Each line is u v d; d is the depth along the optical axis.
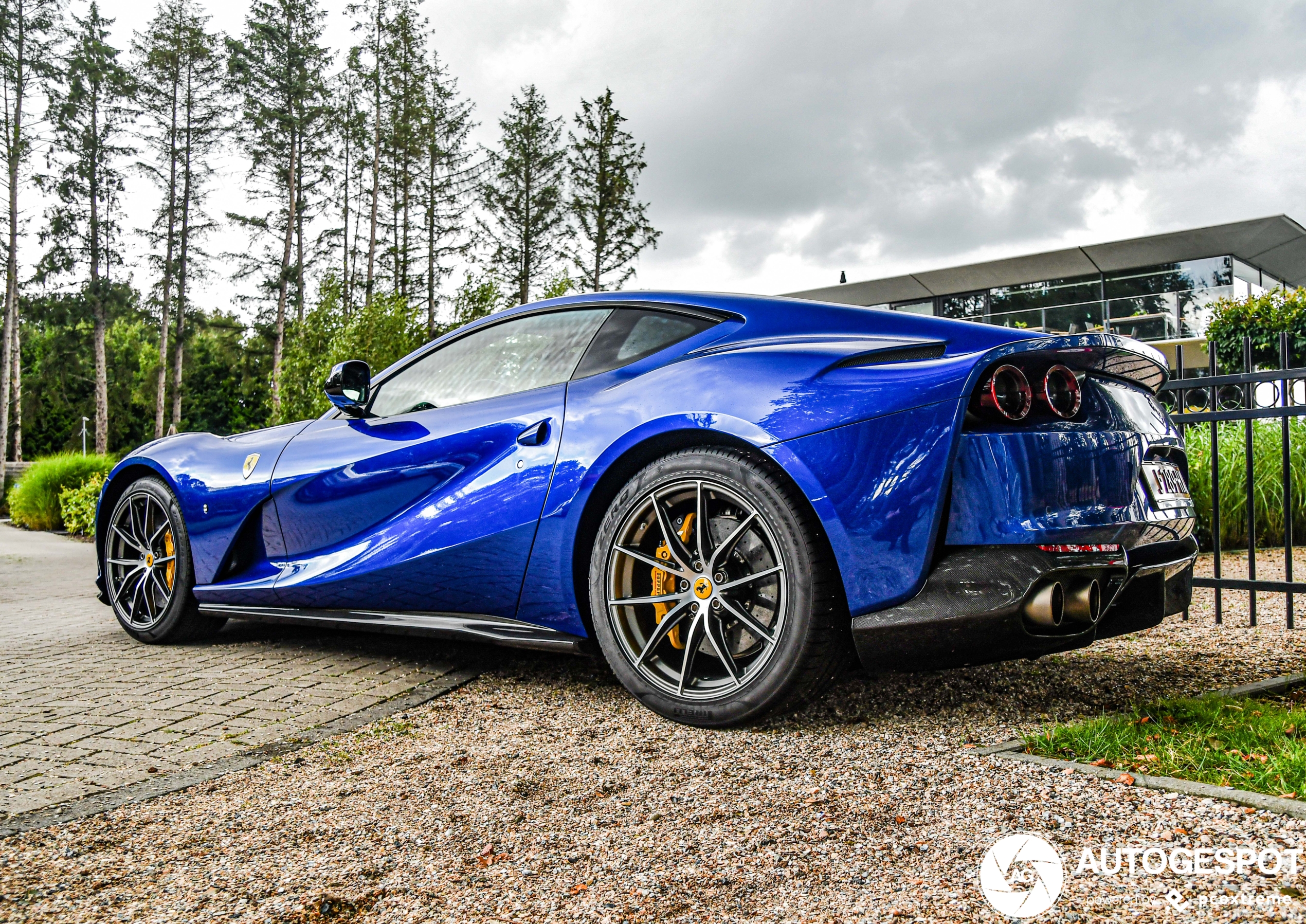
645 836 1.53
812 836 1.50
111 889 1.38
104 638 3.78
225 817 1.67
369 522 2.88
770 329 2.31
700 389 2.20
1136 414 2.17
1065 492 1.92
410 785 1.83
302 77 41.19
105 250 42.47
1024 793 1.62
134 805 1.74
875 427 1.96
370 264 41.47
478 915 1.28
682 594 2.20
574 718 2.30
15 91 39.44
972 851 1.40
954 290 22.86
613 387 2.41
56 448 50.47
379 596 2.81
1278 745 1.82
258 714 2.40
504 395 2.71
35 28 39.59
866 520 1.94
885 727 2.11
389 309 10.91
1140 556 2.05
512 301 38.59
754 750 1.97
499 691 2.60
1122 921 1.16
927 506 1.91
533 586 2.46
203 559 3.38
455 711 2.40
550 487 2.41
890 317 2.21
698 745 2.03
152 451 3.64
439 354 3.04
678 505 2.29
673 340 2.44
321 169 42.34
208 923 1.27
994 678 2.55
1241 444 6.23
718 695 2.13
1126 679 2.54
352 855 1.49
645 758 1.95
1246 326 12.73
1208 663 2.76
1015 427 1.93
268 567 3.20
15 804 1.75
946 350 2.02
